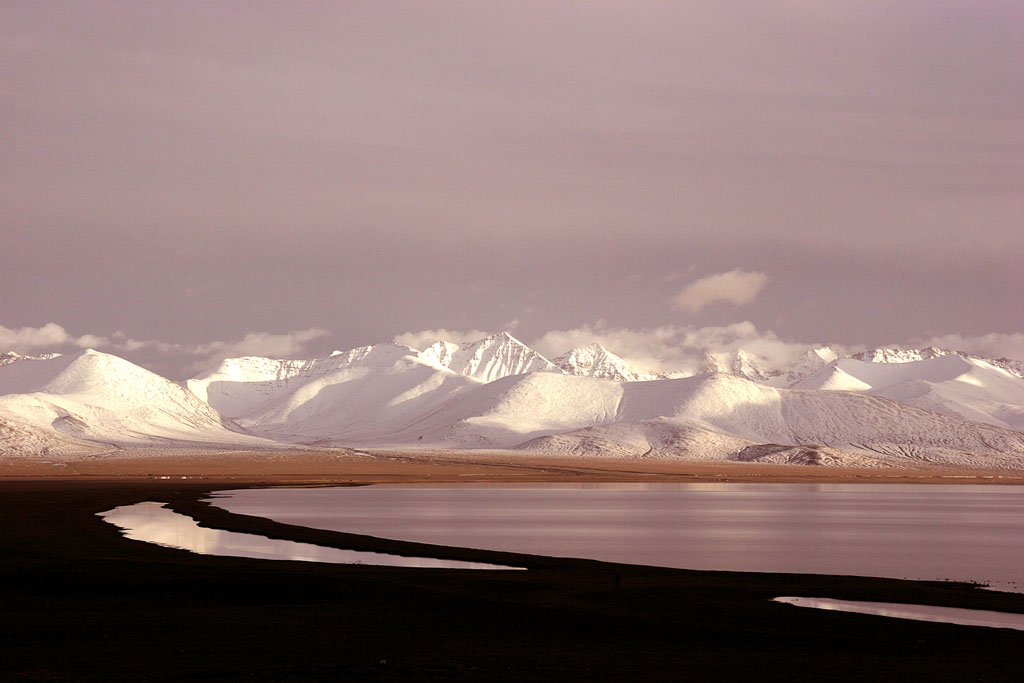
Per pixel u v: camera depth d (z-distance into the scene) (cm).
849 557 12281
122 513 17750
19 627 7200
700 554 12475
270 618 7569
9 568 9838
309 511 19725
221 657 6303
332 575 9506
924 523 18200
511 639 6894
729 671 5966
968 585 9581
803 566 11331
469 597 8450
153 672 5903
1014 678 5822
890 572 10900
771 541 14212
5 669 5969
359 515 18688
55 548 11769
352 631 7119
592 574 10044
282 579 9150
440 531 15462
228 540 13188
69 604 8106
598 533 15275
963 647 6681
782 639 6919
